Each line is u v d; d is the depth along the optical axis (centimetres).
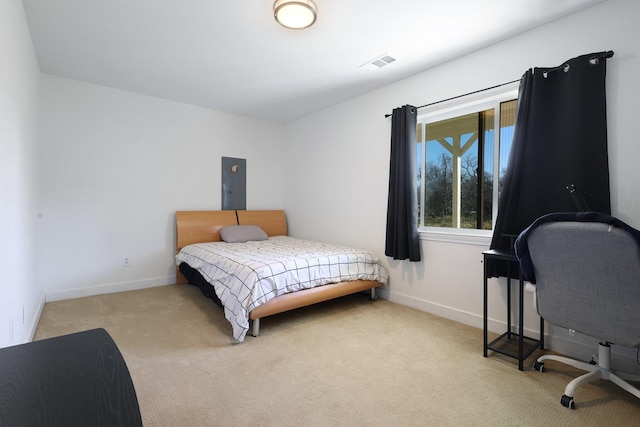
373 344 224
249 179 464
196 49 262
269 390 167
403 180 299
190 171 411
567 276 155
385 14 211
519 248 175
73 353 80
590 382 175
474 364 196
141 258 375
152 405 153
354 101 373
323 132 421
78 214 334
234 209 450
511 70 240
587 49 202
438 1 198
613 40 192
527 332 229
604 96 190
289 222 489
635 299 137
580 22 205
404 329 252
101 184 348
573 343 204
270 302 241
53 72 311
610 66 192
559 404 156
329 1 197
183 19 219
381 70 299
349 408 153
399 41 246
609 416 147
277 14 201
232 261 267
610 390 168
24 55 217
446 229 294
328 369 190
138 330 246
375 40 245
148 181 379
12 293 175
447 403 157
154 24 226
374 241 348
